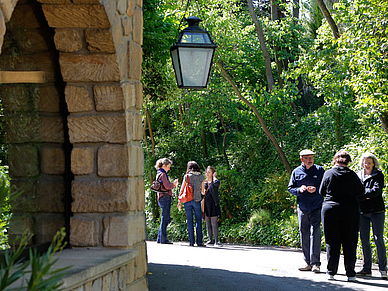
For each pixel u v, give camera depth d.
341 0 13.31
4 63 3.68
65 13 3.72
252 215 14.80
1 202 2.87
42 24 3.95
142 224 4.36
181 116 19.70
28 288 2.12
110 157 4.03
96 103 4.01
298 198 7.75
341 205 6.93
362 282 6.84
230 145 20.94
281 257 9.61
